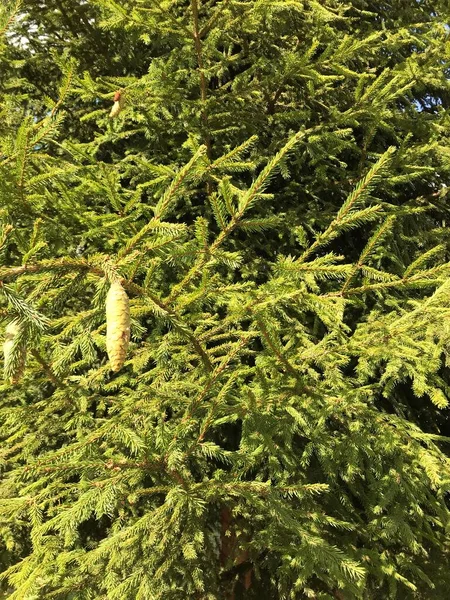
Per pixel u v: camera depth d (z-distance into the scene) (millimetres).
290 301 2092
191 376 2598
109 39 4551
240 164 2254
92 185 2857
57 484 2242
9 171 2029
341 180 4066
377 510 2541
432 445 2486
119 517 2842
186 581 2553
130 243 1457
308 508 2875
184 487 2037
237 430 3672
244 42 3889
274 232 4227
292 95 4293
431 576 3275
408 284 2010
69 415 2717
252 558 3082
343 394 2463
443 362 3639
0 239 1242
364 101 3494
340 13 4148
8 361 1120
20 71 4742
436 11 5082
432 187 4812
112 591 2080
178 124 3750
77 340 1627
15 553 3305
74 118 4672
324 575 2537
